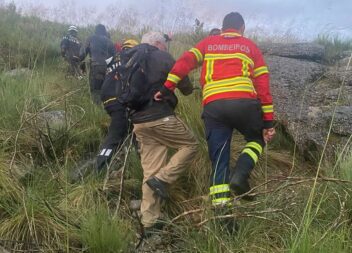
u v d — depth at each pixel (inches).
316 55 296.0
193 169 181.2
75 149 201.6
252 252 136.6
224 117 155.9
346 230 142.8
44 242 141.9
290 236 137.7
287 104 225.9
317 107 222.2
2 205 154.9
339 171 175.6
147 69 164.9
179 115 210.4
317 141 202.5
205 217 151.2
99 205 154.2
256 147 158.4
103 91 199.9
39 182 166.7
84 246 139.6
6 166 173.3
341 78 244.5
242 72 157.6
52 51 422.9
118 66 187.5
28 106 216.4
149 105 163.5
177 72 160.7
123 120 193.6
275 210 142.9
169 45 294.7
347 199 153.6
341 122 205.8
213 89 157.8
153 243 150.1
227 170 156.1
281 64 261.1
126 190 175.6
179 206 167.6
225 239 141.0
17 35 421.7
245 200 161.5
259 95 161.0
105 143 191.2
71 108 228.8
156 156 165.5
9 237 143.6
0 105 216.2
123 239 142.2
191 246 139.3
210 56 161.8
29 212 148.6
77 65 341.1
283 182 177.2
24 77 262.7
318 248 126.6
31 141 197.5
